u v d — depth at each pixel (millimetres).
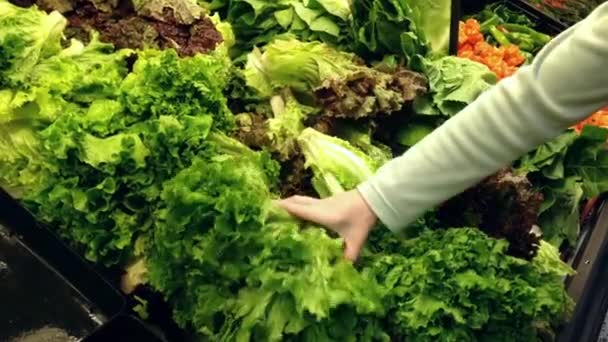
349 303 1089
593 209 1852
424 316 1150
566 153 1674
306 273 1109
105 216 1335
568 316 1435
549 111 1060
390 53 1770
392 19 1698
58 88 1453
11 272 1389
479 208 1479
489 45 2465
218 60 1611
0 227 1444
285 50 1657
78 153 1311
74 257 1352
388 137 1680
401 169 1176
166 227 1188
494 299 1163
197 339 1311
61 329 1325
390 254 1273
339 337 1102
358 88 1581
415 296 1174
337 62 1648
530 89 1066
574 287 1550
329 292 1084
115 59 1576
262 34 1919
